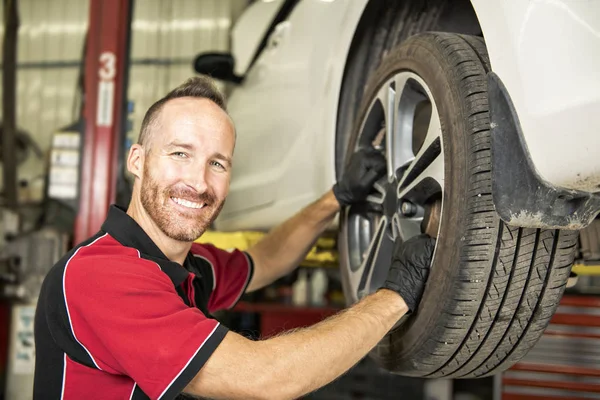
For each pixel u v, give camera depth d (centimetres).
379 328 132
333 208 181
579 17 98
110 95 302
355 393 348
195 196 144
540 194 108
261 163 260
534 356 276
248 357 120
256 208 264
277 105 244
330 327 128
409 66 147
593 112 95
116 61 302
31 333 306
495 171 113
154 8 477
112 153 301
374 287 163
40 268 306
